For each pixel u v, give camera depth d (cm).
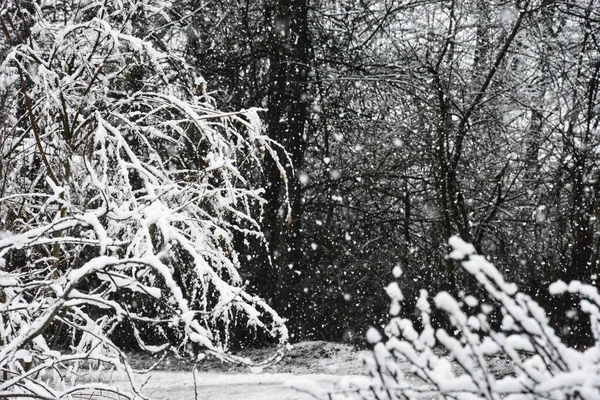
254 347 1412
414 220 1600
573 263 1044
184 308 397
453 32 1542
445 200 1384
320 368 1097
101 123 555
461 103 1466
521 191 1516
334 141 1794
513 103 1524
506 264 1417
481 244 1555
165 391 793
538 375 215
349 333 1391
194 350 1273
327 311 1548
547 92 1552
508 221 1494
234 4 1658
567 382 194
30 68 588
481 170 1483
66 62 618
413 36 1698
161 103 669
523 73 1625
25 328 403
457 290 1267
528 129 1505
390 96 1630
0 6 591
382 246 1669
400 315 1399
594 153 1323
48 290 508
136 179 695
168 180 578
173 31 1454
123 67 616
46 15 730
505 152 1470
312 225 1803
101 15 625
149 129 639
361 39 1759
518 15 1448
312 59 1700
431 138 1416
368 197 1814
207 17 1591
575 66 1497
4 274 491
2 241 402
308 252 1705
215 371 1148
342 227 1816
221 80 1628
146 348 470
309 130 1788
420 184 1714
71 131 574
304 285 1552
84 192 585
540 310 224
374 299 1494
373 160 1616
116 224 526
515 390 212
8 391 425
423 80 1473
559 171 1340
